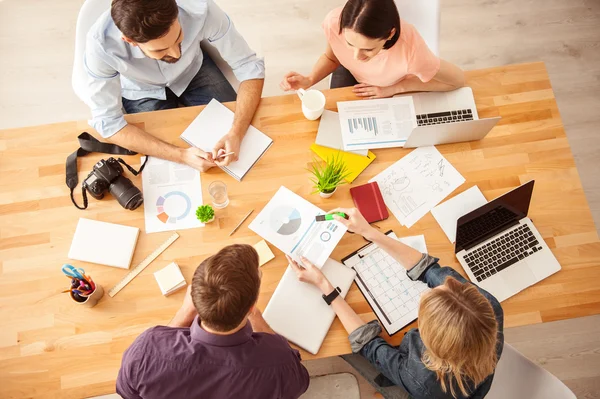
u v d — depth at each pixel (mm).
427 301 1259
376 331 1481
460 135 1702
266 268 1587
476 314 1205
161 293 1556
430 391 1362
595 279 1605
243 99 1805
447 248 1635
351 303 1562
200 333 1210
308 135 1767
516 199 1539
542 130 1787
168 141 1750
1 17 2893
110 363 1485
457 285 1271
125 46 1668
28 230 1615
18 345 1489
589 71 2889
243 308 1156
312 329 1512
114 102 1739
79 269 1463
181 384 1247
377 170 1729
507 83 1844
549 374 1594
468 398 1405
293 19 2949
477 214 1506
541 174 1734
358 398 1645
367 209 1652
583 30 2975
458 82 1812
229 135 1728
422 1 1913
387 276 1591
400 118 1785
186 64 1921
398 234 1646
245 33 2912
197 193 1677
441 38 2947
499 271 1607
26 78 2785
